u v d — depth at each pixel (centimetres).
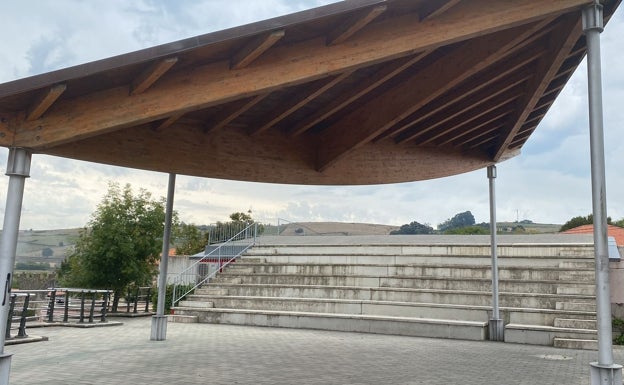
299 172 916
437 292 1299
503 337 1103
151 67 457
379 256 1608
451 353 919
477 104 824
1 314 478
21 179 496
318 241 2081
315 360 827
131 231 1759
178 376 682
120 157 691
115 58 439
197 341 1050
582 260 1314
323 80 658
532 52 673
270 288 1527
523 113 815
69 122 491
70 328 1284
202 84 508
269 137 882
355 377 691
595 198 504
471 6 528
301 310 1409
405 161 1027
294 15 462
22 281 2248
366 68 679
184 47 449
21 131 491
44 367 738
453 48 683
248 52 482
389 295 1366
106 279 1719
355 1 461
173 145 756
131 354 870
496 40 616
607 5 551
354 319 1276
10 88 438
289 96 724
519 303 1204
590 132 514
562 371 752
